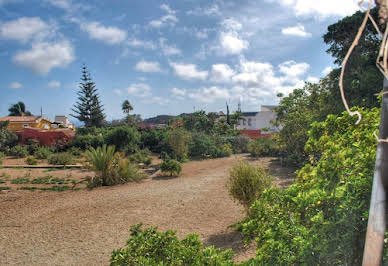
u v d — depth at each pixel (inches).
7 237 251.8
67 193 429.1
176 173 593.9
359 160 86.4
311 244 77.9
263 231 99.5
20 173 617.6
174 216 299.0
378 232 42.9
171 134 879.1
